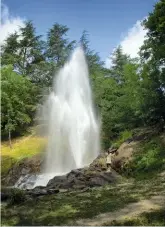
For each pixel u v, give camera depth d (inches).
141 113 1184.8
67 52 1964.8
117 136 1430.9
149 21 1046.4
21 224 373.7
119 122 1398.9
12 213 429.4
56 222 374.3
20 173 1224.2
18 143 1683.1
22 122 1774.1
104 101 1577.3
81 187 653.9
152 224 347.9
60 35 2048.5
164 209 406.3
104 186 652.7
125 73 1478.8
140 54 1141.1
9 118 1672.0
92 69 1879.9
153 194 502.6
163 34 1026.1
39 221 382.6
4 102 1690.5
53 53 2032.5
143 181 671.8
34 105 1910.7
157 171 744.3
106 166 895.7
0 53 2134.6
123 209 420.8
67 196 541.0
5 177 1229.1
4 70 1786.4
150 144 906.1
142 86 1149.7
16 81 1791.3
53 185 697.6
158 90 1078.4
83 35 1941.4
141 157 849.5
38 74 2004.2
